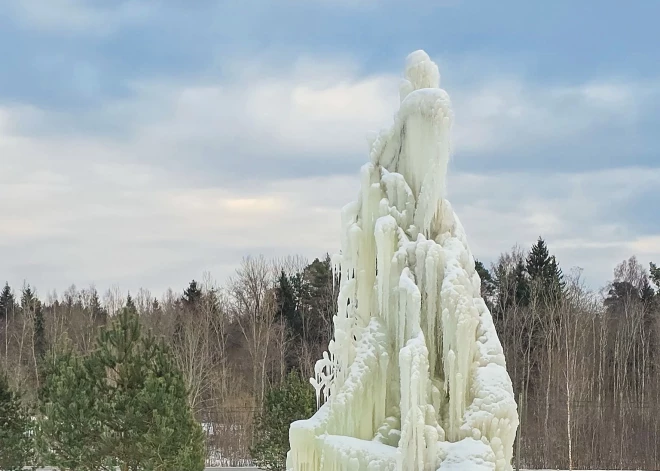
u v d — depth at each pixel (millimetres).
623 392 44969
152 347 20016
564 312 42156
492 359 9281
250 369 52938
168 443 17750
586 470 35812
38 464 23609
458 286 9180
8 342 60406
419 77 10477
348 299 10117
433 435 8539
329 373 10203
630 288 64500
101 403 17922
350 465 9023
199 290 67312
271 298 56531
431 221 9969
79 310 65312
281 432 25219
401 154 10172
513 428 8953
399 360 8820
